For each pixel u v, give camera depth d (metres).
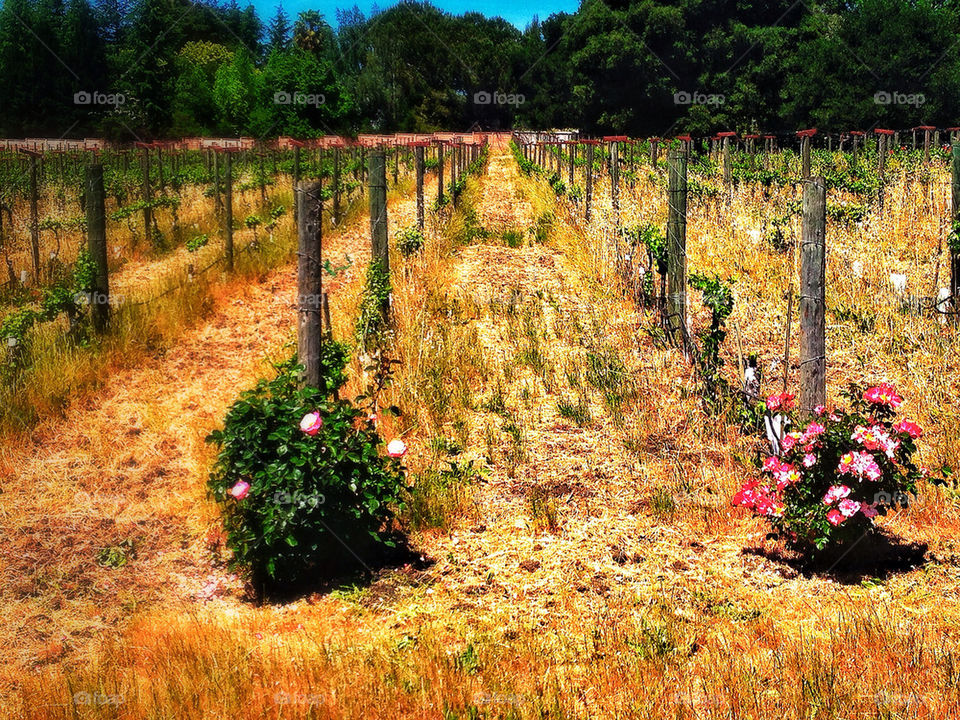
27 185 18.53
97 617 4.89
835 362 8.28
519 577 5.14
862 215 12.34
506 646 4.29
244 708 3.77
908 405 7.14
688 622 4.52
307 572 5.30
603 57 46.69
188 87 53.22
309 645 4.36
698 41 45.03
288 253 13.90
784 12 46.12
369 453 5.26
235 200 18.83
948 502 5.70
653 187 15.09
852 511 4.79
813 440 4.97
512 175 27.22
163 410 7.79
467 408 7.85
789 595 4.80
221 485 5.13
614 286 10.57
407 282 10.90
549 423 7.56
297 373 5.60
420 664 4.08
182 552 5.65
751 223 12.46
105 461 6.88
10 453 6.83
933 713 3.47
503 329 9.71
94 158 19.34
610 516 5.93
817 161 21.53
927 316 8.86
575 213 14.94
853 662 3.88
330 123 50.72
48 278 11.92
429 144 36.59
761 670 3.92
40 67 57.84
